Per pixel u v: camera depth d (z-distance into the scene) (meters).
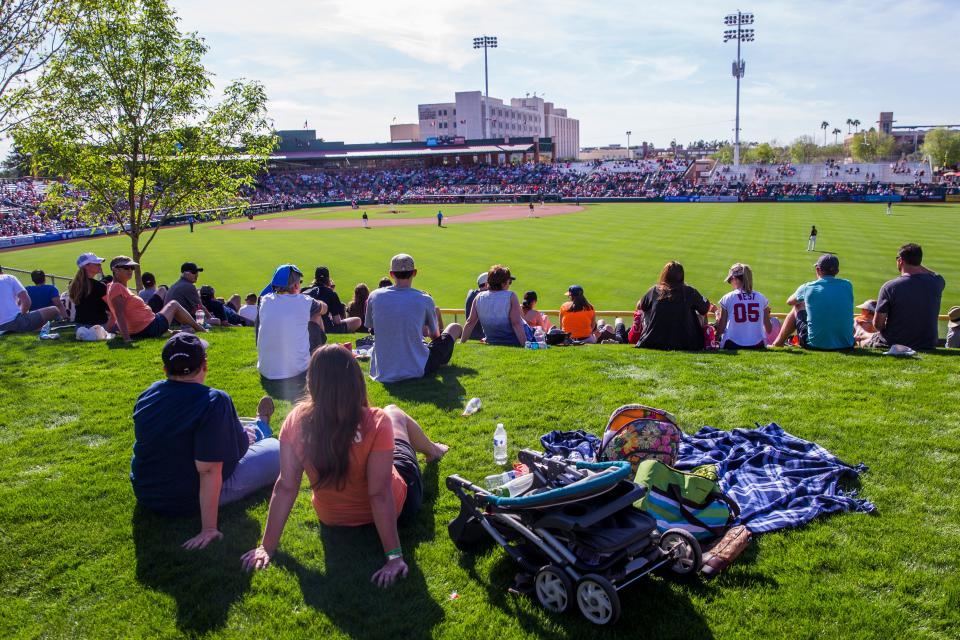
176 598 3.82
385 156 114.50
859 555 4.09
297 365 7.85
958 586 3.79
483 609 3.70
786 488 4.81
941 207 62.94
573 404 6.85
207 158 17.17
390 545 3.95
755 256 32.28
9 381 8.02
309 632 3.52
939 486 4.98
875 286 24.73
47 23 12.29
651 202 80.88
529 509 3.80
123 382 7.95
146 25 15.16
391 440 3.93
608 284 26.33
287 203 85.25
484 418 6.46
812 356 8.92
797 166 96.50
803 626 3.49
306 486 5.16
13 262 35.81
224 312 14.20
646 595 3.79
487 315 9.96
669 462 4.75
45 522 4.63
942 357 8.75
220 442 4.32
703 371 8.12
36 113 14.70
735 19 92.88
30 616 3.68
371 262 34.38
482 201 90.12
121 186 16.55
